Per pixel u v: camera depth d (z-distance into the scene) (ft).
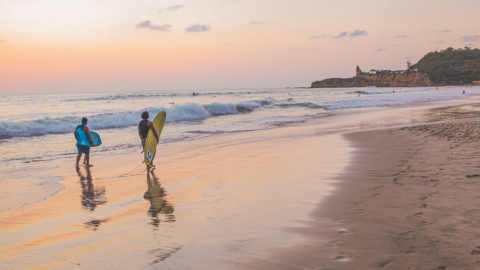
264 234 9.86
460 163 17.60
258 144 31.91
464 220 9.62
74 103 124.77
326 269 7.40
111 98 168.66
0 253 9.65
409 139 28.12
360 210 11.41
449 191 12.69
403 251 7.96
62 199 15.75
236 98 160.97
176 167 22.81
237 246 9.11
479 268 6.86
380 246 8.36
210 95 207.72
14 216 13.33
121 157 28.02
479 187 12.94
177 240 9.90
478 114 55.62
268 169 20.15
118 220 12.38
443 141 25.41
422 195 12.50
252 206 12.91
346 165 19.81
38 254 9.49
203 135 41.96
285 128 47.52
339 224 10.23
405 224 9.71
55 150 32.27
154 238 10.20
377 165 19.08
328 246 8.66
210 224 11.17
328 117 65.21
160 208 13.64
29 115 72.33
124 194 16.39
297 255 8.25
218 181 17.84
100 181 19.53
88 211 13.78
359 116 64.49
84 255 9.24
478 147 21.74
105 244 9.98
